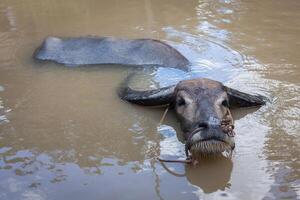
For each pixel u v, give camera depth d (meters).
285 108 5.77
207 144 4.61
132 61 7.34
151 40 7.63
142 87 6.55
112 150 5.04
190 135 4.75
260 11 9.65
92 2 11.01
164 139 5.23
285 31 8.46
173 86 5.85
